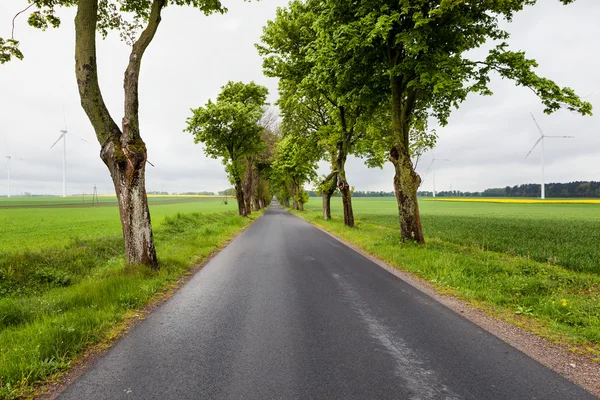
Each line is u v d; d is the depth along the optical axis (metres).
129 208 7.89
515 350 3.84
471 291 6.14
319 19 11.25
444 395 2.89
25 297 5.96
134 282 6.59
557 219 27.55
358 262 9.62
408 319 4.87
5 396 2.90
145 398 2.86
